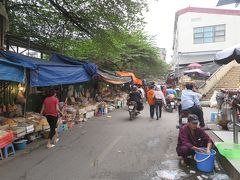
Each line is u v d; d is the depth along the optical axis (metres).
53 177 6.06
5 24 11.78
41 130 9.99
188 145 6.65
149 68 37.06
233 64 27.84
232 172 5.93
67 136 10.67
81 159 7.46
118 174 6.23
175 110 20.17
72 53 22.03
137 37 31.38
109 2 14.02
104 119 15.83
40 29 17.73
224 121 10.30
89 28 16.33
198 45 34.03
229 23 32.38
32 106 12.44
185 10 34.44
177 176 6.09
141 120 15.26
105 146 8.96
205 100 22.86
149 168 6.65
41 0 15.66
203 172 6.34
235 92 12.03
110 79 20.53
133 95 16.22
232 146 7.37
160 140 9.84
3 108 10.47
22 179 5.96
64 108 12.65
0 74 7.52
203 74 27.19
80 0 14.45
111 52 19.05
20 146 8.50
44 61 11.48
